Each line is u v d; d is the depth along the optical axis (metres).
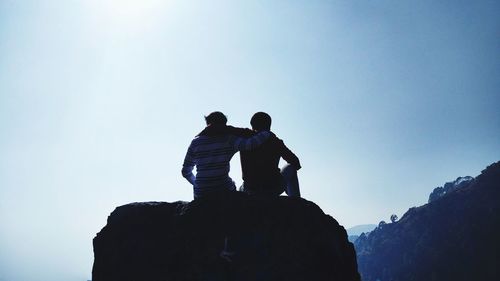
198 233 4.31
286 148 5.25
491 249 165.62
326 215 4.85
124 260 4.37
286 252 4.07
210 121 5.14
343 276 4.28
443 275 173.50
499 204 187.62
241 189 5.61
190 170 5.07
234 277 3.93
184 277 4.03
